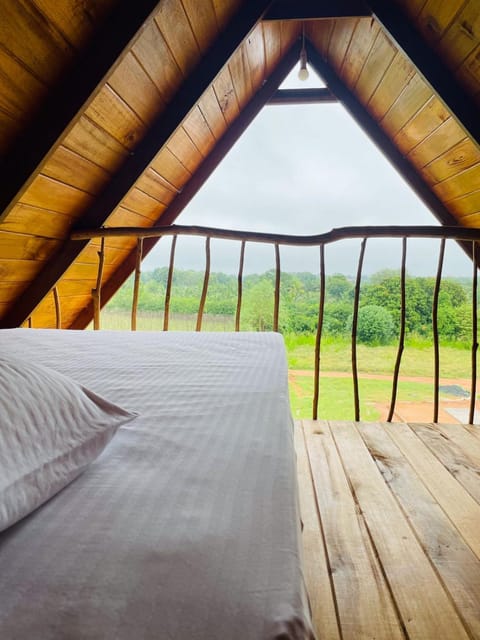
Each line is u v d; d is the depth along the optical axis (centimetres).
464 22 202
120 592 32
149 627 29
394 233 208
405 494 139
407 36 230
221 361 110
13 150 185
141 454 55
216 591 32
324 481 148
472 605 92
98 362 107
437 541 114
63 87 179
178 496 45
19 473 40
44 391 53
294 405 331
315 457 168
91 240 264
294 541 38
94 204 254
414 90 273
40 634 28
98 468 51
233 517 41
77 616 30
